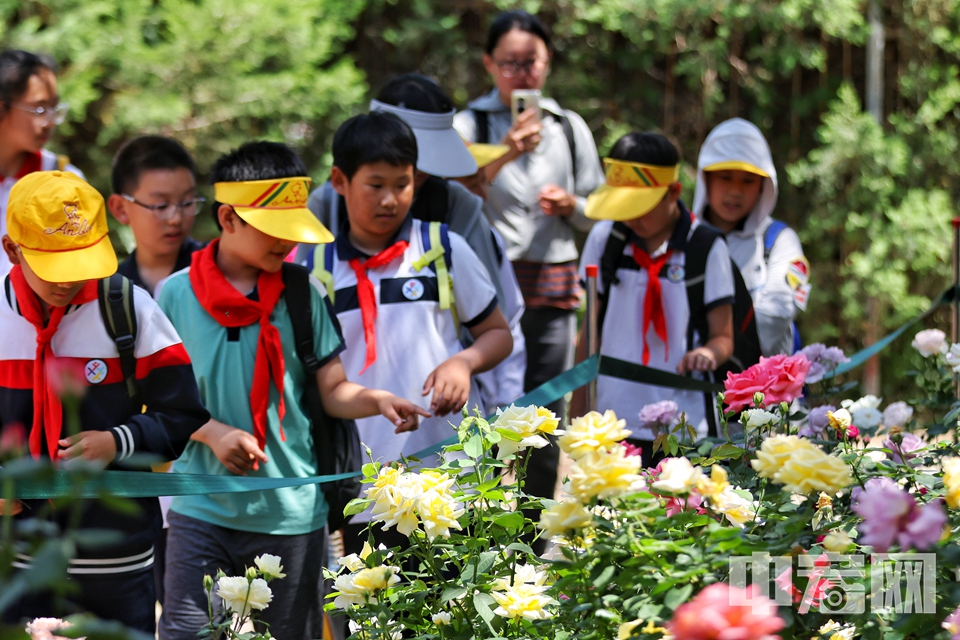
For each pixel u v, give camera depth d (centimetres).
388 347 517
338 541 561
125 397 412
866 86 1377
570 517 282
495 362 520
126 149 594
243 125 1456
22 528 184
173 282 477
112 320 406
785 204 1388
